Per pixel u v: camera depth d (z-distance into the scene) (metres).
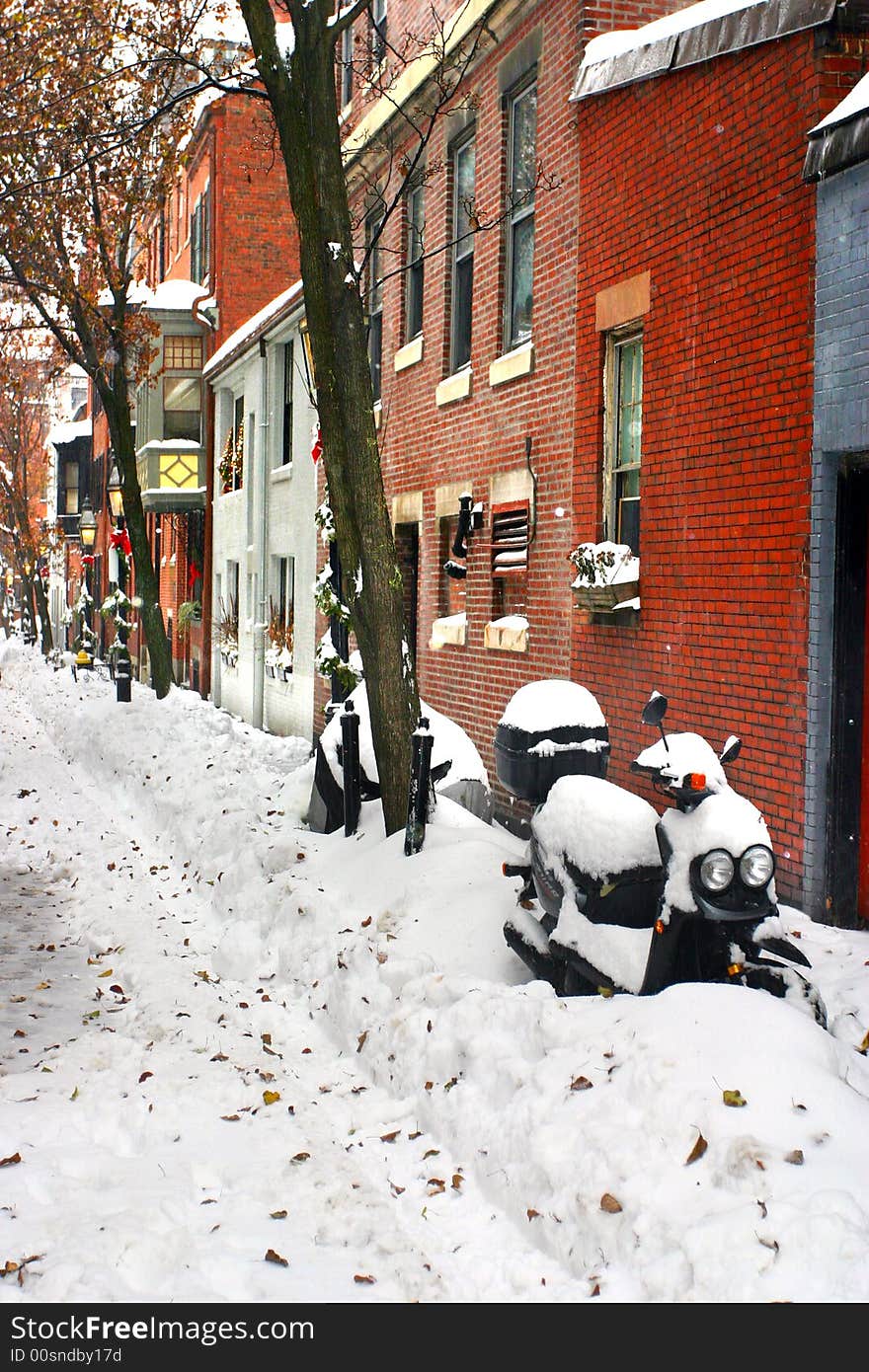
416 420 16.12
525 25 12.52
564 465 11.68
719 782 5.27
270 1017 7.00
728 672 8.80
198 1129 5.41
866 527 7.66
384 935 7.36
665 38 9.48
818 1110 4.25
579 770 7.23
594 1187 4.25
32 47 18.88
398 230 16.77
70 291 24.73
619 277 10.55
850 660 7.71
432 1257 4.30
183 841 12.01
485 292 13.72
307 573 22.14
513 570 12.77
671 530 9.62
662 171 9.78
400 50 16.36
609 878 5.78
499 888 7.53
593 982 5.70
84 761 19.33
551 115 11.89
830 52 7.82
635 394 10.71
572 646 11.42
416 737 8.66
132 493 25.36
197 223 33.72
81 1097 5.77
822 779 7.78
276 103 9.47
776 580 8.23
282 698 24.16
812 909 7.77
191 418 31.91
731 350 8.80
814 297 7.86
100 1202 4.63
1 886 10.99
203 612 31.75
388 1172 4.98
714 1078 4.43
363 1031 6.30
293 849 9.70
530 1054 5.25
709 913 5.08
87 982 7.96
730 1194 3.99
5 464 59.16
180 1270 4.18
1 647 68.19
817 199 7.77
